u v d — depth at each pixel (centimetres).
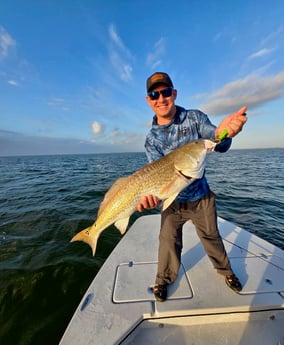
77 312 215
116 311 214
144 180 234
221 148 227
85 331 194
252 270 268
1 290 364
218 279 253
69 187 1291
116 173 2075
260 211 746
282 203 841
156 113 260
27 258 466
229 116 193
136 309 215
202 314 208
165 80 242
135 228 418
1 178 1886
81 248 510
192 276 261
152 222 445
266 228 604
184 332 201
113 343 184
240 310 209
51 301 339
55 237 573
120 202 245
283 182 1295
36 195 1085
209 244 248
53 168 3023
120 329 195
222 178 1483
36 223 673
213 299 222
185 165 221
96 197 1012
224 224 404
